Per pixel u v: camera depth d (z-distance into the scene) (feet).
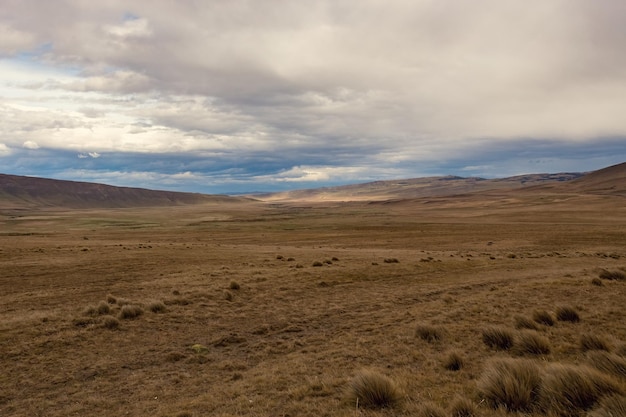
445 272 96.89
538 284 73.31
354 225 395.55
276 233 301.63
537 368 25.21
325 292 73.26
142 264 106.93
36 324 49.19
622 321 44.65
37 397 30.96
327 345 42.37
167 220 623.77
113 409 28.43
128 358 39.81
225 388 31.17
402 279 87.45
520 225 325.62
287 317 56.03
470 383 27.61
